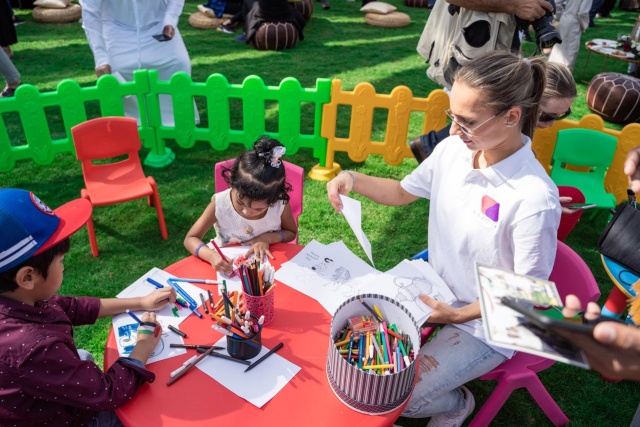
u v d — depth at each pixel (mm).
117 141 3625
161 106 5043
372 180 2486
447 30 3660
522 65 1755
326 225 3990
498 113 1766
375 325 1785
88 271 3432
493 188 1965
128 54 4676
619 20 11289
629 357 1173
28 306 1558
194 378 1688
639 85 5879
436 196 2250
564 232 3184
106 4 4535
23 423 1553
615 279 2637
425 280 2174
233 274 2186
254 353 1752
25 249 1488
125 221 3953
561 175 4012
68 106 4121
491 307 1298
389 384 1513
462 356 2078
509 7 3223
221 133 4523
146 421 1552
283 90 4273
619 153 3908
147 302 1965
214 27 8828
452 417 2223
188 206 4152
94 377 1552
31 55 7191
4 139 4047
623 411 2660
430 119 4273
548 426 2584
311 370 1734
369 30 9383
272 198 2303
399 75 7164
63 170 4566
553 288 1412
